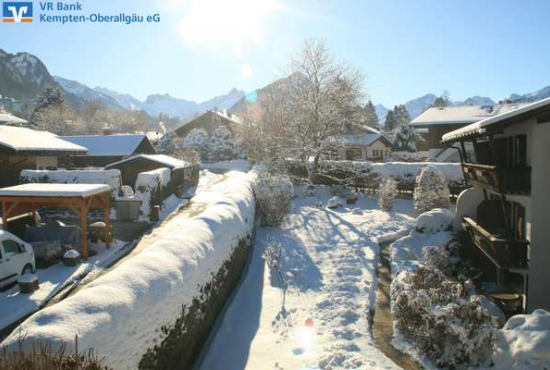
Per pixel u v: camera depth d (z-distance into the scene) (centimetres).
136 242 1503
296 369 686
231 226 1100
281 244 1470
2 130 2269
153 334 550
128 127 8125
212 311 841
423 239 1468
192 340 698
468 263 1208
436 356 698
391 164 2658
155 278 600
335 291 1061
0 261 1019
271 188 1827
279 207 1784
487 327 653
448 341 683
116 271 577
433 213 1523
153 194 1922
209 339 793
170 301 608
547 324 625
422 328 739
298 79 3036
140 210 1847
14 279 1059
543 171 866
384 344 786
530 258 882
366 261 1314
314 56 2898
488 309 892
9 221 1348
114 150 3519
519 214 1013
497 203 1230
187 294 680
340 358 709
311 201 2562
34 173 1969
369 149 4806
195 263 747
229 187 1759
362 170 2781
